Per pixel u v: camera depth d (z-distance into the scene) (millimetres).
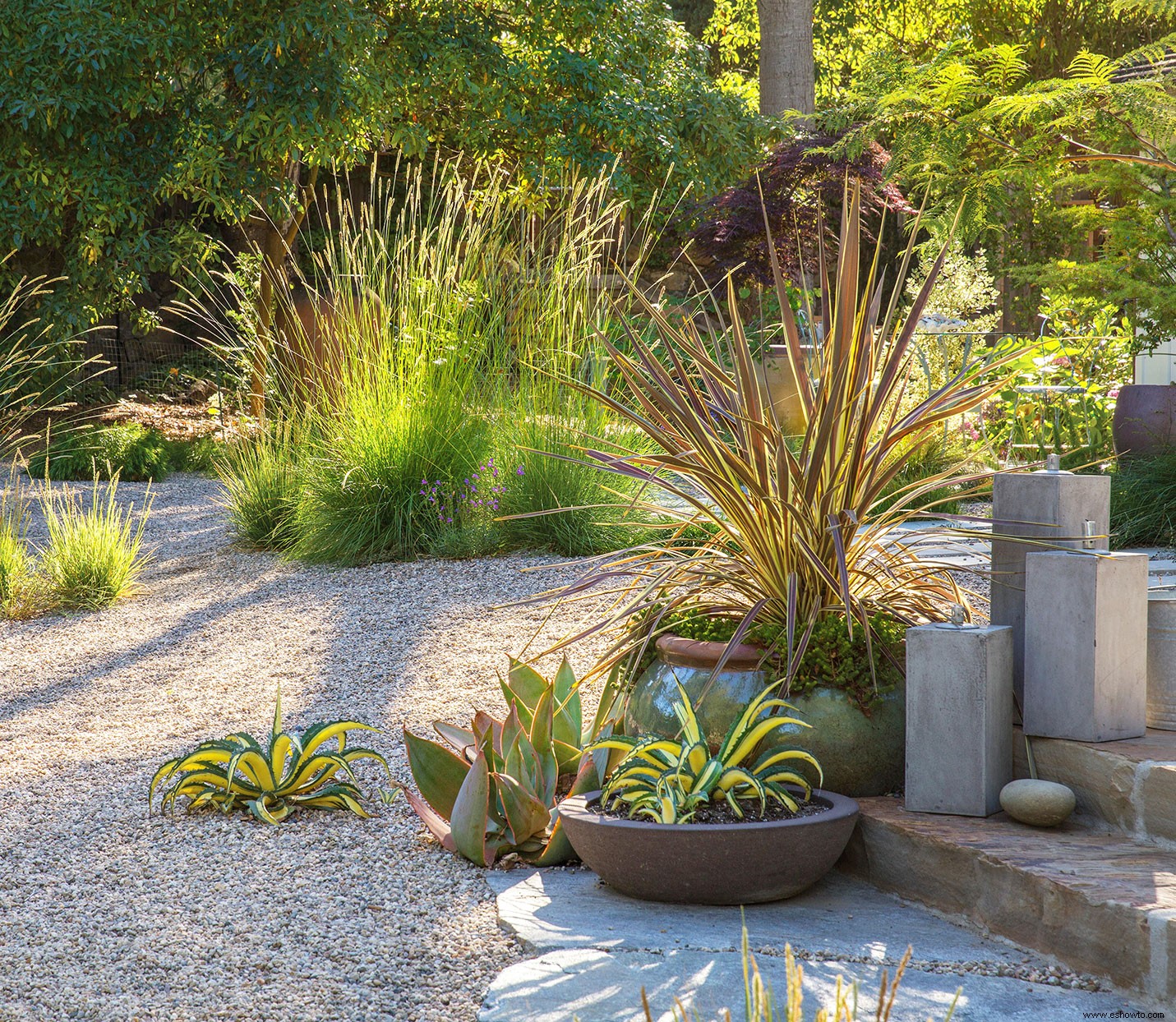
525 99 13133
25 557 6402
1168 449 5707
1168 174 6109
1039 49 15586
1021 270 6957
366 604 5344
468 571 5707
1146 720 2600
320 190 14914
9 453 11242
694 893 2332
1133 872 2104
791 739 2658
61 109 10664
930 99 5535
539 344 6352
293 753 3188
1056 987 1967
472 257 6590
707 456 2807
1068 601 2473
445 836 2783
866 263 15422
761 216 10969
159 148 11250
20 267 12336
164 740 3826
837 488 2777
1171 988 1859
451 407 6340
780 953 2096
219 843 2863
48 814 3129
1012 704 2639
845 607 2666
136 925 2363
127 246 11320
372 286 6652
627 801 2508
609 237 6617
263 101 10836
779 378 7480
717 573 2928
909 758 2531
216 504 9070
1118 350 8352
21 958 2225
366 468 6262
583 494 5898
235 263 13977
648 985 1960
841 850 2410
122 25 10656
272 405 7652
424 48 12266
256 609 5516
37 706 4387
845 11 19781
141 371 14586
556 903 2398
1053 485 2682
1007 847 2250
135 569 6508
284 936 2287
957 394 2797
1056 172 5742
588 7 12891
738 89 18109
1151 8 6426
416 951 2197
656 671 2932
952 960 2072
